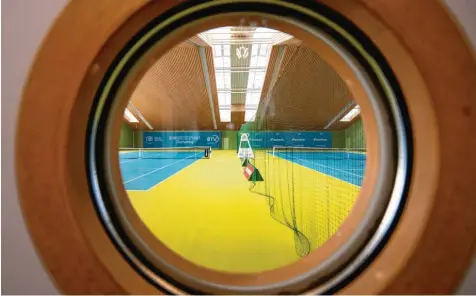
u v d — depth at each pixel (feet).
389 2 2.43
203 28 3.35
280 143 46.93
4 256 2.70
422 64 2.42
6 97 2.71
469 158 2.37
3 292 2.70
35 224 2.53
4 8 2.71
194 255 6.30
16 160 2.52
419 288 2.45
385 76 2.79
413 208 2.57
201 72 32.94
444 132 2.39
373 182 3.13
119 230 2.98
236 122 62.85
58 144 2.50
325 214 9.68
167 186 16.61
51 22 2.69
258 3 2.92
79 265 2.53
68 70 2.50
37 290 2.68
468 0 2.57
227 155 50.80
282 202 11.81
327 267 2.90
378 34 2.58
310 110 32.48
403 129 2.75
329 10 2.75
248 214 9.99
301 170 24.34
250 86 38.78
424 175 2.51
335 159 34.04
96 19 2.49
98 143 2.96
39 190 2.51
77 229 2.52
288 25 3.32
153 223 8.91
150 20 2.67
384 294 2.48
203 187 16.19
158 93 40.04
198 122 59.93
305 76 24.81
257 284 2.98
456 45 2.42
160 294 2.77
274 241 7.15
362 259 2.81
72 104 2.51
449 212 2.38
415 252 2.43
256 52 27.37
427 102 2.44
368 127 3.36
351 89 3.59
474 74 2.40
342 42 2.99
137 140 63.46
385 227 2.79
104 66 2.67
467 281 2.45
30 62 2.70
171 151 63.36
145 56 3.05
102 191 2.96
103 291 2.54
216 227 8.41
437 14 2.42
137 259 2.94
